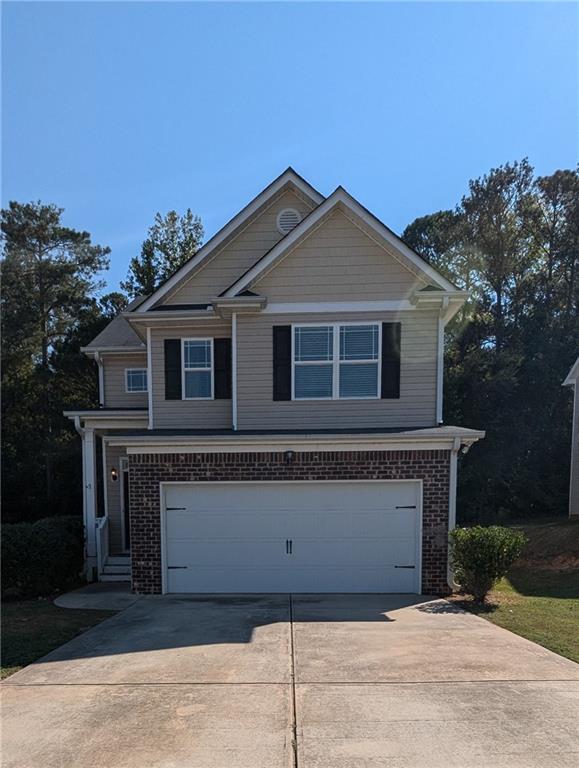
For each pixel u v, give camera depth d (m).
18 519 23.89
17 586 8.96
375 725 3.63
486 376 21.64
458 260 26.91
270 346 9.91
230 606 7.74
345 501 8.88
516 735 3.49
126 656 5.29
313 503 8.90
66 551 9.72
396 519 8.84
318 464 8.84
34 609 7.82
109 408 12.48
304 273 9.90
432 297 9.41
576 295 25.81
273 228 11.47
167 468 8.94
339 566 8.86
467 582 8.12
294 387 9.87
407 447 8.74
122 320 15.36
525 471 21.94
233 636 6.00
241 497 8.95
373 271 9.84
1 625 6.77
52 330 28.27
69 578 9.94
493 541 7.96
